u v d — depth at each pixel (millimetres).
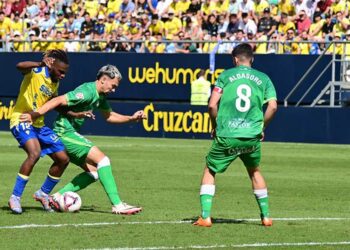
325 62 61062
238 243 20719
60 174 25328
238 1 67188
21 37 73875
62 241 20672
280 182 35250
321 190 32688
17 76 67938
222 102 22453
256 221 24359
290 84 61750
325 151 50938
